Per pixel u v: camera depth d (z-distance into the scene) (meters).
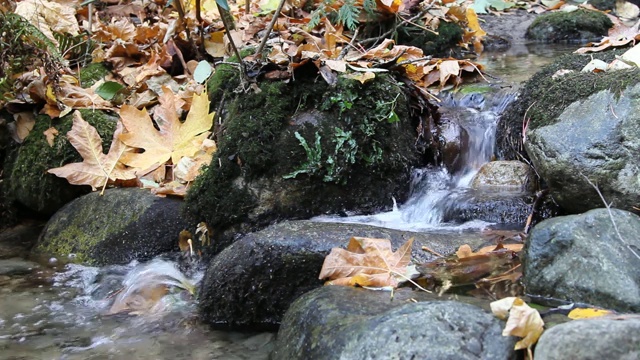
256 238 2.45
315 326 2.20
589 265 2.21
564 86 2.57
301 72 2.77
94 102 3.02
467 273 2.34
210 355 2.36
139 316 2.51
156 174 2.85
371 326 2.13
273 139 2.70
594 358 2.02
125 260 2.70
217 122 2.89
